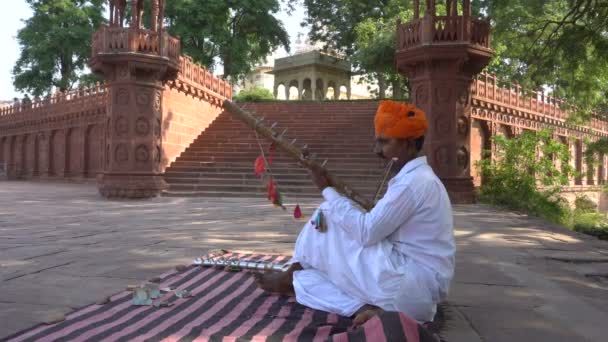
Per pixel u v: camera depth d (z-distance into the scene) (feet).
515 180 47.24
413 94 44.24
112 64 46.19
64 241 20.01
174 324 8.60
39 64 113.29
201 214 32.19
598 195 97.81
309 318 8.84
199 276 12.70
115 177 46.62
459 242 21.31
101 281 12.68
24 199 45.70
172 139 55.72
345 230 8.42
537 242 21.81
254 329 8.26
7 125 113.91
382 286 8.00
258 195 47.39
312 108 72.38
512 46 48.67
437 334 8.79
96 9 115.75
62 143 95.04
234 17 109.50
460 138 43.09
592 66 43.93
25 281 12.67
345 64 118.52
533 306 10.97
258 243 19.61
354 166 52.13
